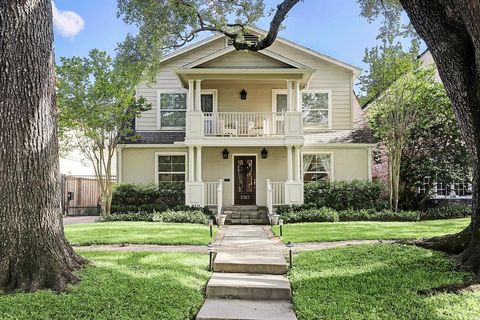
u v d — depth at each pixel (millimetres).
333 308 4367
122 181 16281
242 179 16406
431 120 15359
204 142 14820
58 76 13469
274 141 14852
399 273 5391
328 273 5723
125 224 11992
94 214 17734
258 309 4766
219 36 17062
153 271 5688
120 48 10391
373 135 16562
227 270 6207
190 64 14680
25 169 4832
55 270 4789
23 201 4793
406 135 14617
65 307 4121
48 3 5242
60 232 5223
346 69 17188
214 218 14156
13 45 4848
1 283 4520
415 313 4082
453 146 15391
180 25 9766
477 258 5426
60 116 13523
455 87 6074
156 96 17156
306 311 4383
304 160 16609
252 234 10391
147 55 10281
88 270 5305
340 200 15023
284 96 16672
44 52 5105
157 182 16344
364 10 10867
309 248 7941
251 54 15117
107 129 14203
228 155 16312
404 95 14445
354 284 5125
